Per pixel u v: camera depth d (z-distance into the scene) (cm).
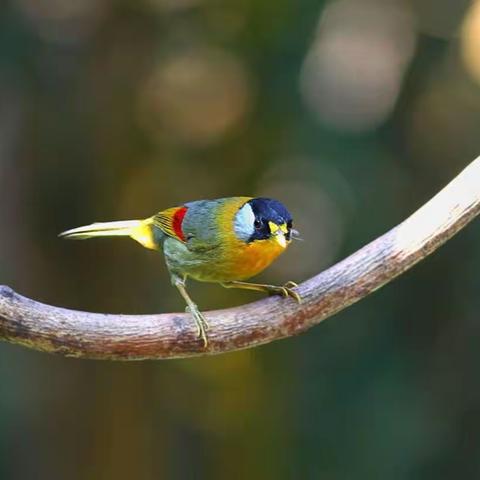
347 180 1397
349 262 660
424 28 1491
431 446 1304
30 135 1341
